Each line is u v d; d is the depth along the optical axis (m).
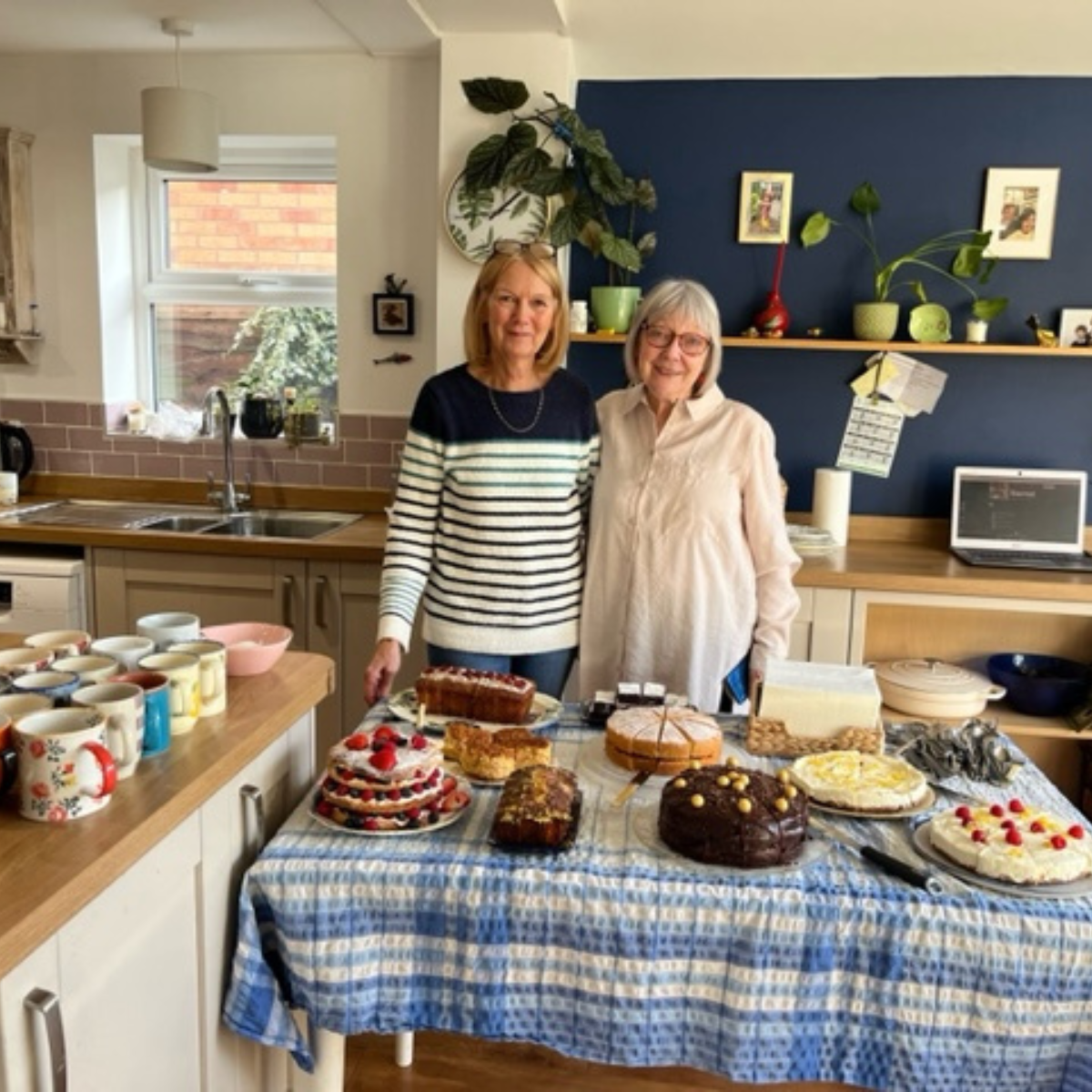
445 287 2.93
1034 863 1.20
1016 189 2.94
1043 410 3.05
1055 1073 1.17
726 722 1.74
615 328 2.94
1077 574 2.71
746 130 3.00
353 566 2.82
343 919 1.21
